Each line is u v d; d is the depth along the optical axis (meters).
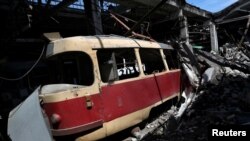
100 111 5.69
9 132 6.02
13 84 11.72
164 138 6.29
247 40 26.31
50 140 5.23
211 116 7.03
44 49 6.56
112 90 6.05
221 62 15.63
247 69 15.16
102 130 5.71
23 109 5.91
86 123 5.41
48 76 6.77
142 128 7.65
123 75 6.89
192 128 6.48
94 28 10.57
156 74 8.03
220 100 8.73
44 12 8.25
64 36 15.74
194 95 9.92
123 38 7.07
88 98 5.52
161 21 18.73
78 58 5.92
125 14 16.20
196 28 25.44
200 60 14.08
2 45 9.65
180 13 17.89
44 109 5.52
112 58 6.27
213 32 24.95
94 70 5.72
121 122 6.20
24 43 12.42
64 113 5.24
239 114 6.89
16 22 8.88
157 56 8.69
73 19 14.71
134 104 6.70
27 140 5.52
